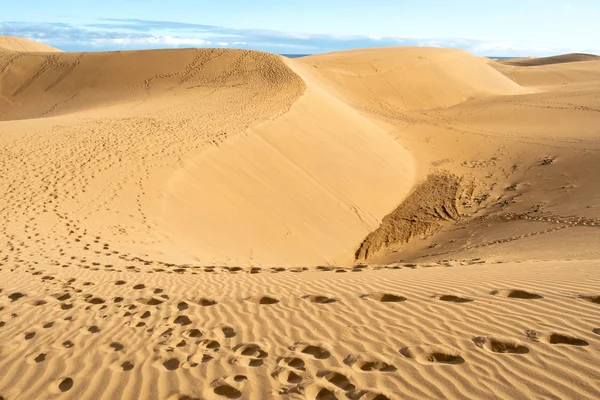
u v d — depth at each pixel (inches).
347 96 1392.7
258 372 138.5
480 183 749.3
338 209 597.3
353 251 536.7
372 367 137.2
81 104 1227.9
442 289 204.4
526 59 3907.5
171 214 452.4
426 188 738.8
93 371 145.2
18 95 1352.1
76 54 1534.2
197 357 151.3
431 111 1366.9
